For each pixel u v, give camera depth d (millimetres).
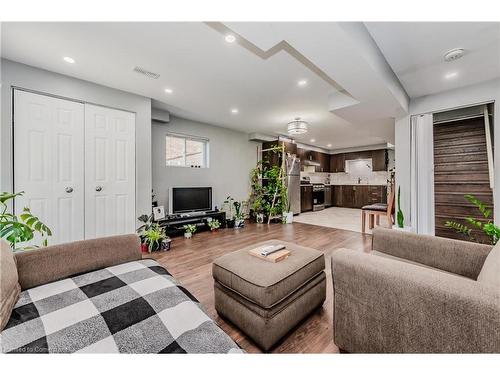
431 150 2854
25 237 1444
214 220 4277
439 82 2502
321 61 1665
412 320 861
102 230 2693
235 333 1375
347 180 8117
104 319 860
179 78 2494
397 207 3062
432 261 1484
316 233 4039
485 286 765
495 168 2369
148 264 1406
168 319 874
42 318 859
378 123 3697
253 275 1299
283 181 5199
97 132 2660
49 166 2352
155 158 3900
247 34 1531
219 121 4387
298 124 4086
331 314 1570
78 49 1946
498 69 2205
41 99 2299
